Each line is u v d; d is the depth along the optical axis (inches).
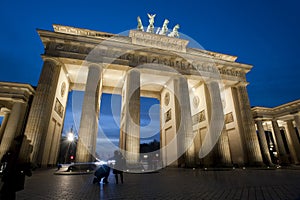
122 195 369.4
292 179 609.0
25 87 1449.3
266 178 660.7
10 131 1323.8
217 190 414.0
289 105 1911.9
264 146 1877.5
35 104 1220.5
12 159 245.6
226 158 1416.1
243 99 1743.4
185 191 407.5
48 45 1412.4
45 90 1274.6
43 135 1237.7
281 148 1978.3
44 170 1070.4
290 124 2212.1
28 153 265.4
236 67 1809.8
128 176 800.3
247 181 577.0
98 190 431.5
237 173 921.5
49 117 1305.4
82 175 819.4
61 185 509.7
